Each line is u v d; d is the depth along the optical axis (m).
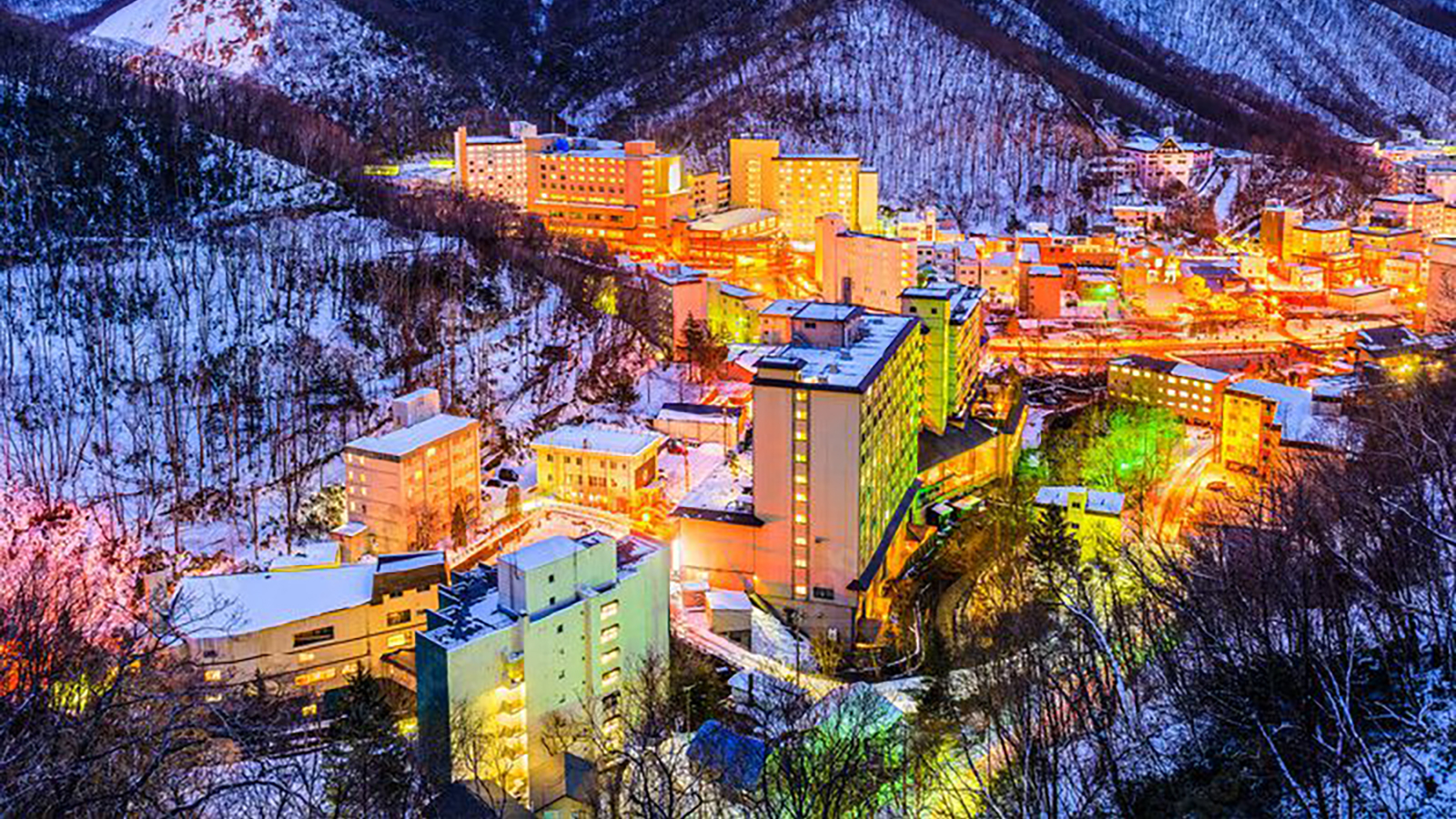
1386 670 80.69
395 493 190.88
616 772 111.50
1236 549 118.31
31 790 49.81
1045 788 82.56
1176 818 76.31
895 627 172.25
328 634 143.50
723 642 165.75
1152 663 105.62
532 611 129.25
